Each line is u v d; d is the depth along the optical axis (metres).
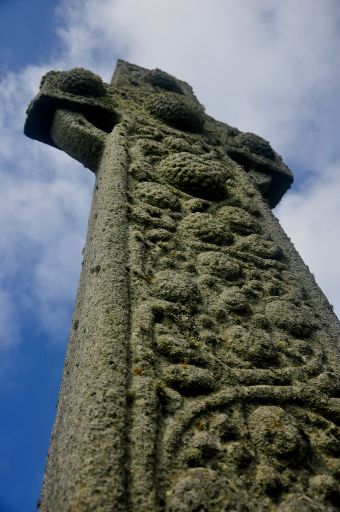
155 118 4.18
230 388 1.77
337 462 1.64
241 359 1.98
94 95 4.06
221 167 3.71
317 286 2.86
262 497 1.42
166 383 1.68
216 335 2.06
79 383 1.63
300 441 1.63
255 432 1.63
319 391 1.92
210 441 1.51
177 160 3.29
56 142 3.85
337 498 1.49
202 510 1.27
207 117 4.97
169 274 2.24
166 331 1.90
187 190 3.19
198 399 1.67
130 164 3.15
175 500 1.28
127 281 2.08
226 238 2.84
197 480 1.34
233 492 1.36
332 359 2.27
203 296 2.27
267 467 1.51
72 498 1.22
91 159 3.53
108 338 1.71
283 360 2.12
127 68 5.74
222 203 3.29
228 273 2.51
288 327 2.34
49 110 3.83
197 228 2.79
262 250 2.91
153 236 2.51
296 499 1.41
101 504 1.19
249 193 3.61
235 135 4.83
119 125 3.65
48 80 4.04
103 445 1.33
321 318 2.59
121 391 1.53
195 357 1.83
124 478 1.27
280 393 1.83
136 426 1.44
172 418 1.55
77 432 1.41
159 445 1.44
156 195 2.88
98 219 2.57
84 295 2.22
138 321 1.87
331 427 1.77
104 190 2.79
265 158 4.51
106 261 2.13
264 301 2.49
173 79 5.59
